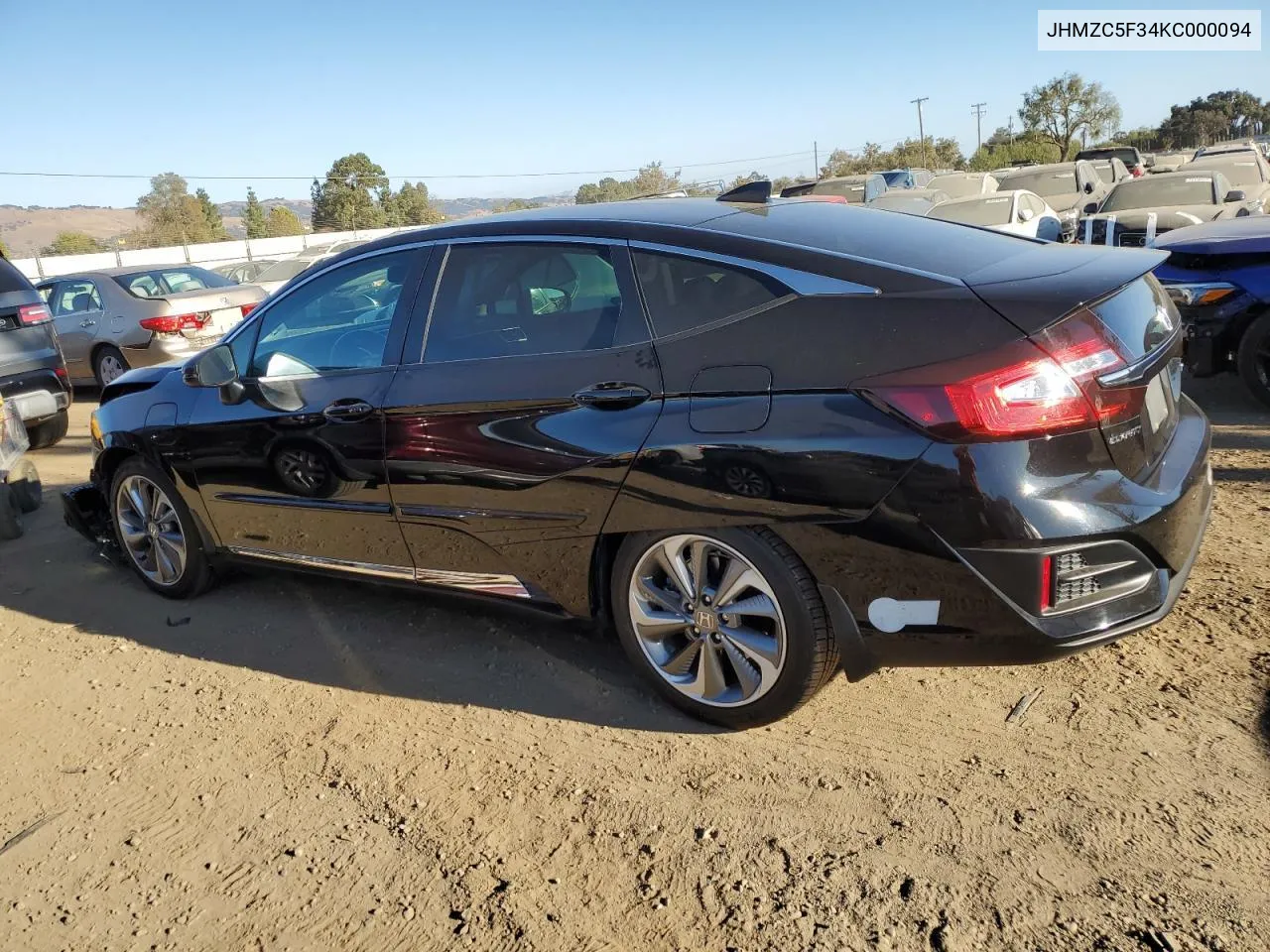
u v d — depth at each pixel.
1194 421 3.27
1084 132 65.56
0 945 2.52
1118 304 2.82
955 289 2.70
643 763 3.03
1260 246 6.24
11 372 7.72
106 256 39.38
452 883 2.58
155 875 2.73
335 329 3.84
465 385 3.38
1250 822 2.51
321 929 2.47
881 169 66.06
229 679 3.83
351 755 3.23
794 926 2.32
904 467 2.60
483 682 3.62
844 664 2.88
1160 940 2.17
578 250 3.27
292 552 4.11
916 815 2.66
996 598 2.61
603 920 2.41
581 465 3.12
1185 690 3.11
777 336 2.82
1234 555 4.05
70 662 4.12
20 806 3.12
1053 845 2.50
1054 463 2.58
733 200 3.71
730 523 2.89
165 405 4.38
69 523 5.16
